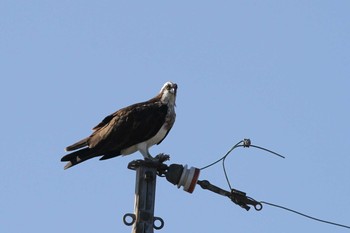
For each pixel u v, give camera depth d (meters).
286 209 11.92
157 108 14.20
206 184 11.66
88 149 13.52
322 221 12.07
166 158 11.12
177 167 11.24
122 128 13.72
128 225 10.57
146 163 10.90
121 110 14.16
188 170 11.23
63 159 13.40
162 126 14.20
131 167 11.01
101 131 13.84
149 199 10.70
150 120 13.98
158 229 10.55
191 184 11.20
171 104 14.48
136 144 13.94
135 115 13.91
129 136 13.76
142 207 10.62
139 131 13.84
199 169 11.33
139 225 10.47
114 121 13.84
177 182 11.23
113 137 13.62
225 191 11.76
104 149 13.56
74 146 13.93
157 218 10.59
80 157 13.42
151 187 10.80
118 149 13.79
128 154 14.24
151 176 10.84
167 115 14.32
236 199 11.76
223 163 12.33
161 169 11.23
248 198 11.80
